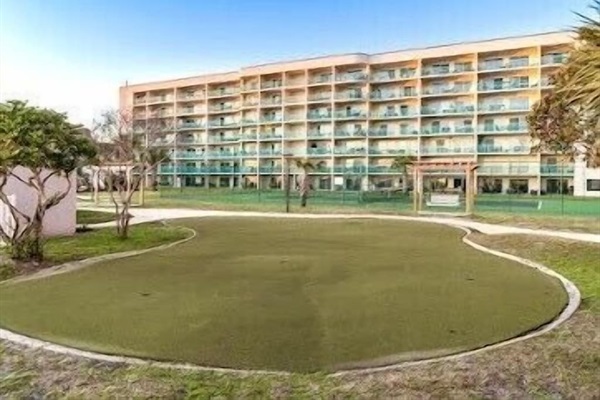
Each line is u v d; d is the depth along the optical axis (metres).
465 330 6.20
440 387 4.66
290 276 9.55
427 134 56.41
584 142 11.76
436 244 14.04
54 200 11.48
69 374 4.98
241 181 66.94
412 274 9.74
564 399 4.53
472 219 21.67
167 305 7.43
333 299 7.77
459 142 55.19
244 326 6.39
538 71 51.09
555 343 5.67
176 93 71.56
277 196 41.56
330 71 61.28
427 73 56.59
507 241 13.51
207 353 5.47
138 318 6.76
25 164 10.51
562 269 10.05
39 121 10.51
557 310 7.07
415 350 5.54
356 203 32.94
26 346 5.70
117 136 46.34
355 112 60.06
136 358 5.33
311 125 62.81
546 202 34.59
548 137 12.35
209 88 69.75
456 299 7.75
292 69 62.88
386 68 59.22
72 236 15.01
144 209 27.38
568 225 18.34
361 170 59.25
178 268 10.36
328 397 4.50
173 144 64.06
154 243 13.90
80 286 8.72
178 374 4.94
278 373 4.95
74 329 6.29
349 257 11.78
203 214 24.42
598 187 47.69
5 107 10.29
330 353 5.46
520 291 8.26
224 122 69.19
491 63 53.78
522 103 51.75
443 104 56.12
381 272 9.95
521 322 6.51
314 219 21.69
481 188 53.41
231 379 4.82
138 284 8.86
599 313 6.88
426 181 54.25
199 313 6.99
